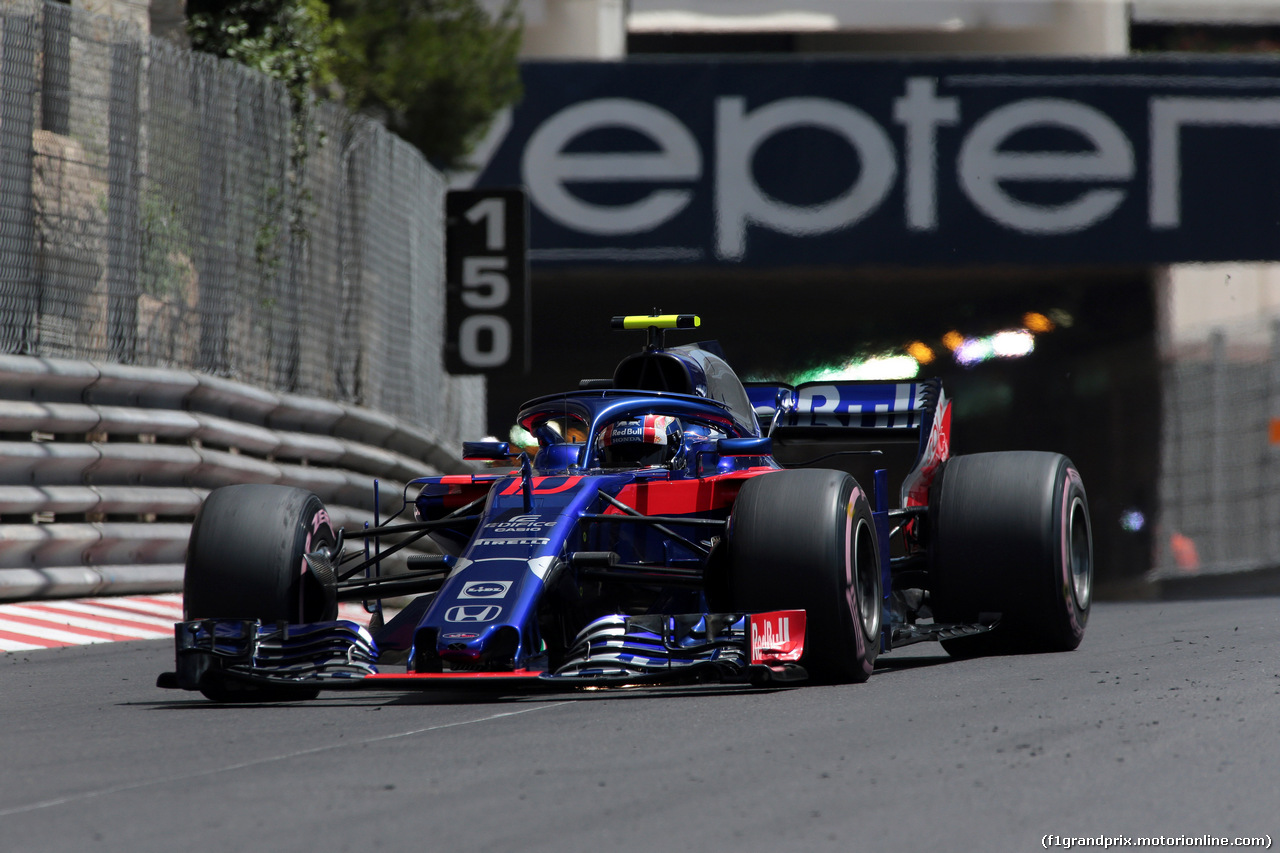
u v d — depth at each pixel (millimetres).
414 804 12094
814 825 11344
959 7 97875
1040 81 78188
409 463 50781
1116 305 100562
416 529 20625
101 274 36562
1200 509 79812
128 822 11523
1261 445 72812
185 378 38469
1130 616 34719
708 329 105125
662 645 18062
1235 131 78375
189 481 38719
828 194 77875
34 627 30703
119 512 35969
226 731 16438
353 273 48688
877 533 21031
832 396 27188
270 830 11188
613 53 92250
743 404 24328
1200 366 80875
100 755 14836
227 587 19109
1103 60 77938
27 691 21641
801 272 92188
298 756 14500
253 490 19969
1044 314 102562
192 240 40000
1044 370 102875
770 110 77875
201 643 18609
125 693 21031
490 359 48844
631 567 19609
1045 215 78062
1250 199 78312
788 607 19062
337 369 47656
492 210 48688
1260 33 105438
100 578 34688
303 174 45625
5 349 33812
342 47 60406
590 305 100188
